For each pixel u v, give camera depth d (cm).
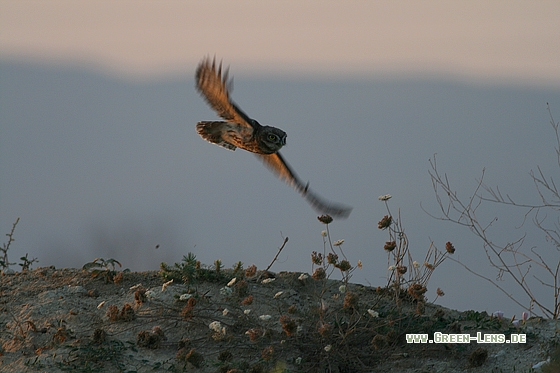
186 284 1312
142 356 1138
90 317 1231
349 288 1371
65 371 1097
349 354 1157
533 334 1184
